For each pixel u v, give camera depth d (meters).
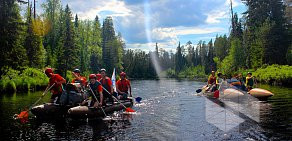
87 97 10.25
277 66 29.84
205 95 15.60
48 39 48.88
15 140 6.43
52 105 9.14
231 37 45.09
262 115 8.73
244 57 38.75
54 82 9.72
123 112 10.02
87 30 57.31
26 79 20.89
